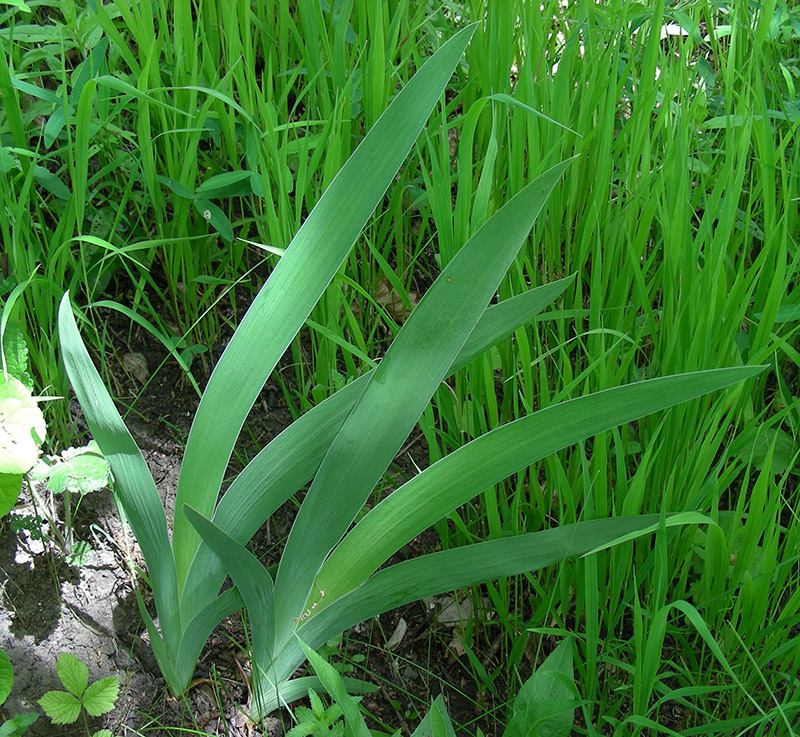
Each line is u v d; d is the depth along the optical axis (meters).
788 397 0.86
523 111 0.88
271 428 0.92
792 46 1.18
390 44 0.92
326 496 0.66
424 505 0.66
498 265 0.63
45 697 0.70
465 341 0.64
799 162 0.96
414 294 1.02
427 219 0.96
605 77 0.92
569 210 0.94
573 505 0.78
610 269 0.89
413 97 0.65
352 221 0.66
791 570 0.81
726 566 0.75
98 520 0.82
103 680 0.72
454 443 0.83
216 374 0.68
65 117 0.77
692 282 0.81
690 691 0.69
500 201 0.97
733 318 0.81
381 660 0.84
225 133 0.90
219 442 0.68
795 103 1.01
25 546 0.79
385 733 0.80
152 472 0.87
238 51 0.89
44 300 0.81
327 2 0.99
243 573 0.64
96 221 0.89
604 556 0.78
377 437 0.66
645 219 0.86
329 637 0.72
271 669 0.72
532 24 0.94
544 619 0.85
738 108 0.91
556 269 0.97
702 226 0.82
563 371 0.83
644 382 0.61
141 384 0.91
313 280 0.67
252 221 0.97
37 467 0.74
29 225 0.81
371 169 0.66
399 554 0.88
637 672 0.69
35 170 0.82
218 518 0.69
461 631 0.85
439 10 1.03
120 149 0.94
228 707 0.79
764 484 0.71
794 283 0.98
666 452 0.80
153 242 0.79
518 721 0.69
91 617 0.79
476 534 0.88
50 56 0.88
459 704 0.83
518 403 0.91
